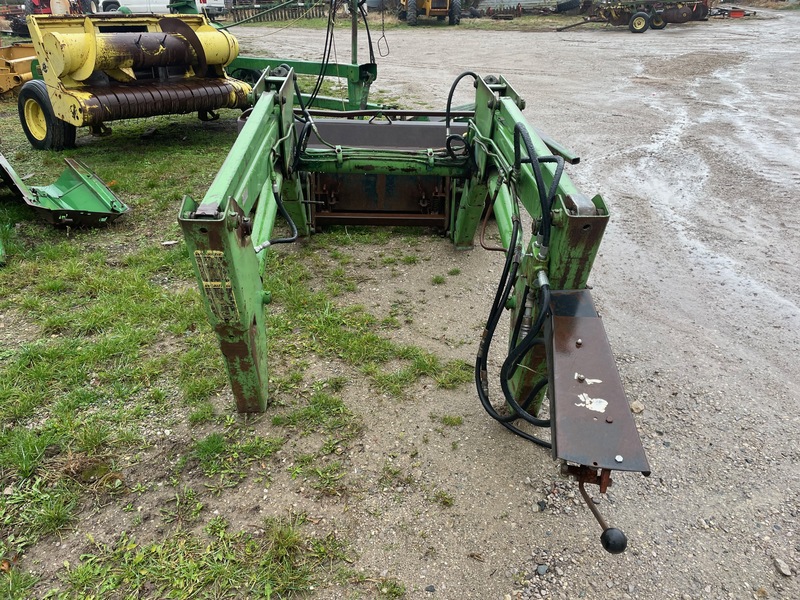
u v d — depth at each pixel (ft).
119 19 25.59
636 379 11.97
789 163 24.88
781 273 16.08
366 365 12.01
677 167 24.67
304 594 7.67
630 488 9.41
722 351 12.90
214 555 8.09
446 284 15.24
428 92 40.47
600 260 16.85
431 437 10.27
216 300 8.16
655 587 7.89
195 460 9.64
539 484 9.39
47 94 24.59
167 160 24.38
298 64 29.66
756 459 10.05
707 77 44.88
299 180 15.67
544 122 32.37
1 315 13.28
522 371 9.61
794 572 8.11
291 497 9.04
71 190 18.15
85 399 10.78
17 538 8.29
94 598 7.53
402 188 17.39
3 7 73.20
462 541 8.44
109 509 8.76
